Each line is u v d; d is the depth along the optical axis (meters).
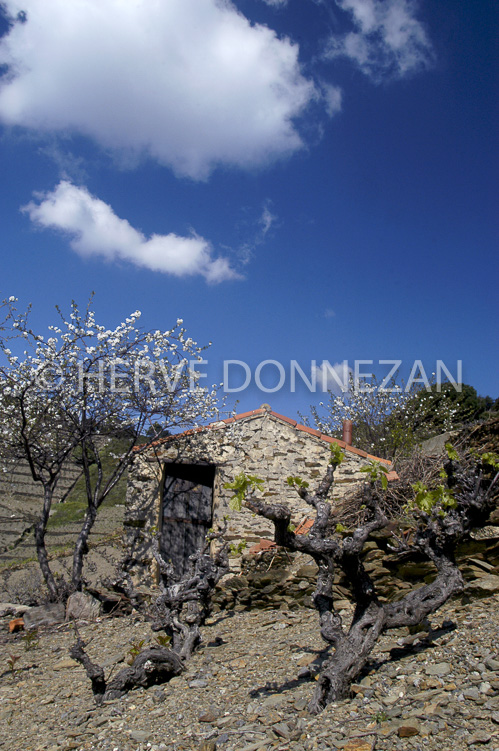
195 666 5.07
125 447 10.66
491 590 4.79
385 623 3.84
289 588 6.90
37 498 17.36
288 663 4.64
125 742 3.70
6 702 5.19
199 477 9.88
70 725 4.28
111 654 6.23
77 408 9.55
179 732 3.68
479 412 18.70
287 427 9.61
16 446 9.56
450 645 3.92
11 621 8.38
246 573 7.86
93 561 11.16
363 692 3.52
